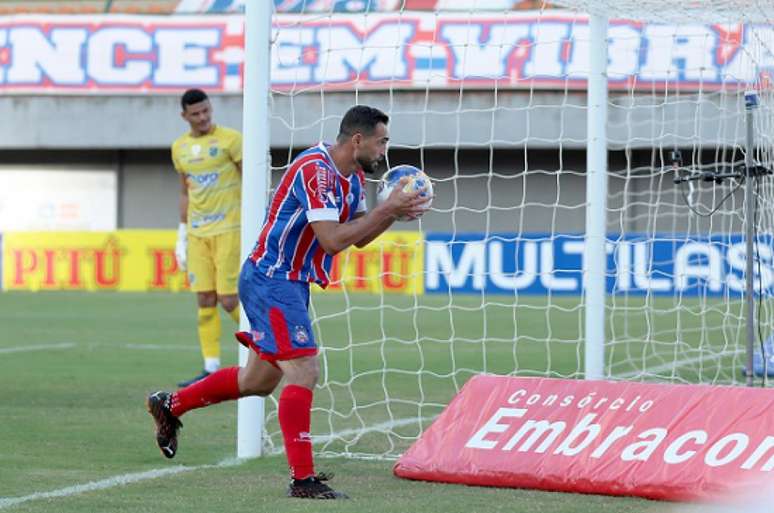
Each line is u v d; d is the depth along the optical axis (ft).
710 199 257.96
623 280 228.43
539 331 175.73
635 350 151.94
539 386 70.44
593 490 62.59
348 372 123.34
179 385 110.93
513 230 330.54
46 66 343.67
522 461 65.36
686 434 63.46
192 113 110.73
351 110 61.31
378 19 303.07
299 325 61.77
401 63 305.12
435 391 108.58
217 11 341.41
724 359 139.33
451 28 302.86
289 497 61.62
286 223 61.31
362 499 61.31
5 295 258.16
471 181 331.36
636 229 308.81
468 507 59.16
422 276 267.18
